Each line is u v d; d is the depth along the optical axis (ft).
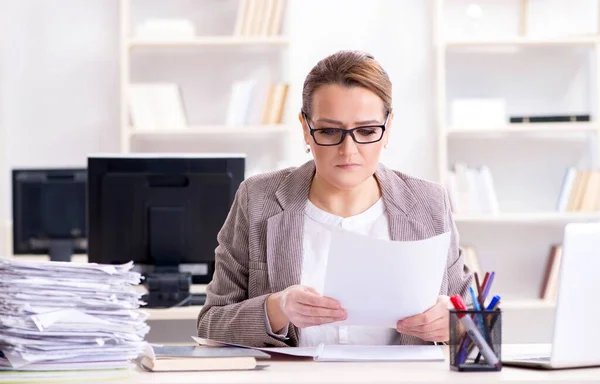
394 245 5.76
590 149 17.29
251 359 5.75
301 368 5.76
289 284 7.11
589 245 5.64
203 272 11.10
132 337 5.65
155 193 10.96
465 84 17.21
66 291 5.60
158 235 10.96
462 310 5.58
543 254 17.24
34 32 16.96
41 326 5.37
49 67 16.98
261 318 6.64
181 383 5.21
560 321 5.61
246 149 17.19
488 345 5.56
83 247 13.93
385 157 17.12
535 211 17.28
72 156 17.04
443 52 16.40
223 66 17.15
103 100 17.08
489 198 16.24
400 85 17.13
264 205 7.32
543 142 17.28
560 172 17.29
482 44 16.65
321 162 6.63
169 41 16.17
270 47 17.16
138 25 16.69
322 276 7.14
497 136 17.25
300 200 7.29
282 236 7.20
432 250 5.83
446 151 16.79
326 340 7.07
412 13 17.11
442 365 5.84
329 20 17.12
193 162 11.05
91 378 5.43
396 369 5.66
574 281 5.61
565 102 17.25
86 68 17.04
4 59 16.92
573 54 17.22
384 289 5.97
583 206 16.34
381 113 6.60
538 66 17.22
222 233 7.64
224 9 17.06
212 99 17.15
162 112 16.20
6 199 16.84
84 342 5.52
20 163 16.93
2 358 5.52
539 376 5.38
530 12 17.07
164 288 11.01
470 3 17.08
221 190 11.03
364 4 17.11
